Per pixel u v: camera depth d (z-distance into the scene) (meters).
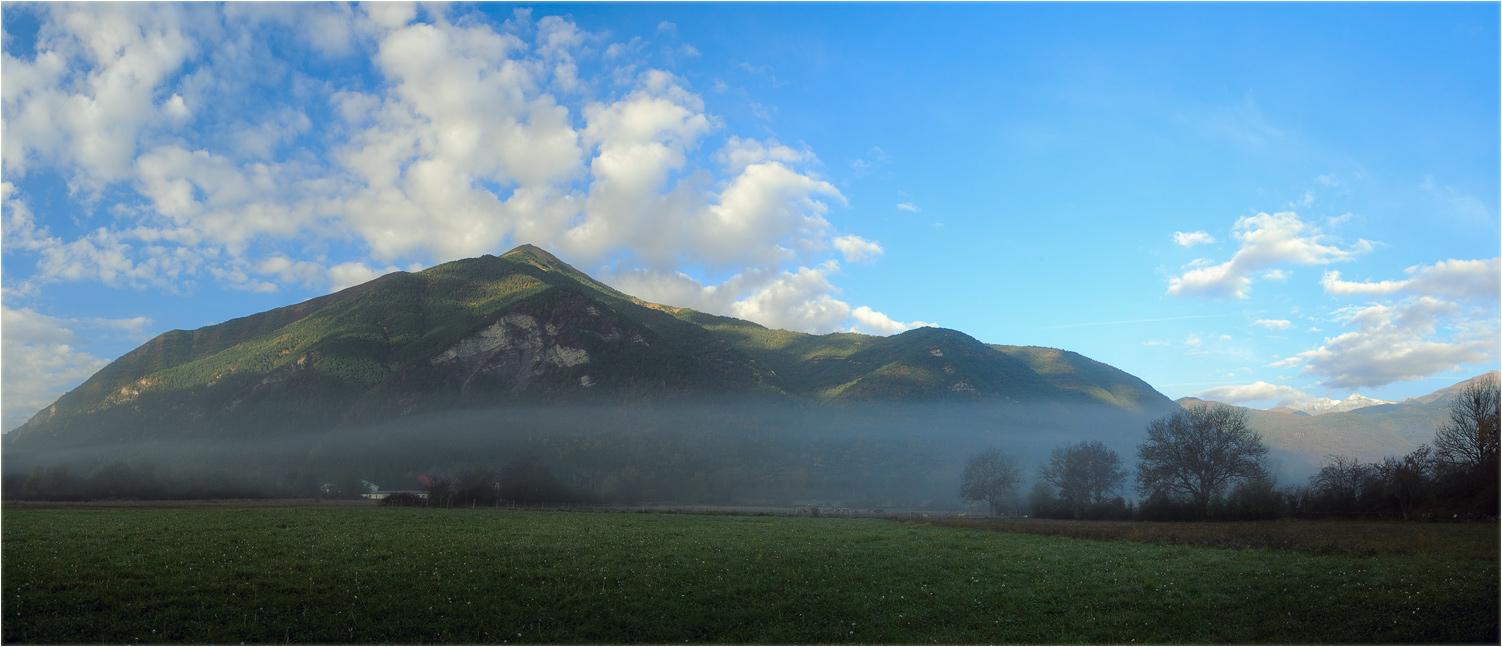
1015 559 37.59
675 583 31.06
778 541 44.88
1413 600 26.14
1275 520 65.62
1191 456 78.88
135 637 23.09
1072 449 95.56
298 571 31.44
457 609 26.72
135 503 89.81
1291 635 24.20
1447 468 66.88
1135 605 27.95
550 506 103.88
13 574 28.92
